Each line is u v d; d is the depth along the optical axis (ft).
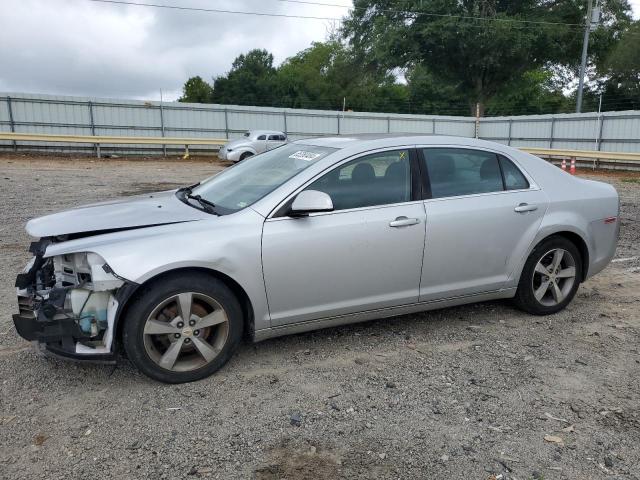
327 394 11.50
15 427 10.13
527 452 9.66
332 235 12.55
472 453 9.61
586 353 13.66
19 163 72.49
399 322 15.51
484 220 14.33
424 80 194.29
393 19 144.77
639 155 74.59
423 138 14.43
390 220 13.15
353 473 9.04
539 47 142.51
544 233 15.23
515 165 15.39
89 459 9.27
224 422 10.41
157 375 11.51
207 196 14.20
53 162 76.48
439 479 8.93
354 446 9.75
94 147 92.12
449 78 156.56
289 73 245.04
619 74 161.99
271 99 217.97
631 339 14.55
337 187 12.97
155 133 98.32
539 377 12.37
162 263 10.96
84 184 49.39
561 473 9.12
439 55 146.82
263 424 10.36
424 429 10.30
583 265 16.49
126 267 10.75
